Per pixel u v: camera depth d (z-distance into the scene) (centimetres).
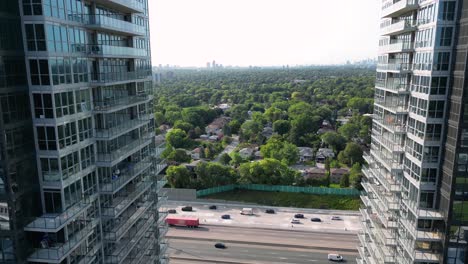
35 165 3425
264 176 11838
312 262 7681
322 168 13212
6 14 3011
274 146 14338
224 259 7762
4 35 3005
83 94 3834
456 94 3812
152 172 5900
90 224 3984
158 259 6038
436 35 3934
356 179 11288
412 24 4500
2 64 2980
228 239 8656
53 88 3272
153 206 5862
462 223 3925
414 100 4525
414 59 4572
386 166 5131
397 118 5047
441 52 3950
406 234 4612
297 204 10938
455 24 3847
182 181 11544
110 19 4062
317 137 16950
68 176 3572
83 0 3866
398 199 4975
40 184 3466
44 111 3316
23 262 3300
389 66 5197
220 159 13612
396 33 5081
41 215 3481
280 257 7856
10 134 3091
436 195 4238
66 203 3566
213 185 11725
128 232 4956
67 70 3509
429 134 4134
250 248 8250
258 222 9606
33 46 3200
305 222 9588
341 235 8900
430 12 4131
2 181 3084
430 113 4091
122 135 4684
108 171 4388
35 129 3356
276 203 11031
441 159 4125
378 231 5428
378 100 5912
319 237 8788
